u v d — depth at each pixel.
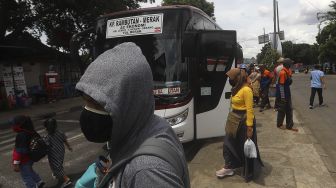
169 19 7.53
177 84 7.28
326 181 5.75
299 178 5.86
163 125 1.40
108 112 1.27
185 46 6.86
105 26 8.01
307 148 7.73
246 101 5.53
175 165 1.26
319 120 12.12
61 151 6.13
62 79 25.61
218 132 7.94
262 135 9.10
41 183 5.79
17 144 5.60
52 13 22.92
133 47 1.37
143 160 1.21
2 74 18.41
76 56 8.84
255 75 14.67
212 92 7.75
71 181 6.57
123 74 1.28
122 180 1.23
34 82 22.69
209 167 6.54
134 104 1.31
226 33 7.48
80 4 21.81
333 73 65.12
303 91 26.47
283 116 9.83
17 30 21.64
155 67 7.43
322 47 62.50
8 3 20.25
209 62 7.54
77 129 12.34
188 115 7.29
